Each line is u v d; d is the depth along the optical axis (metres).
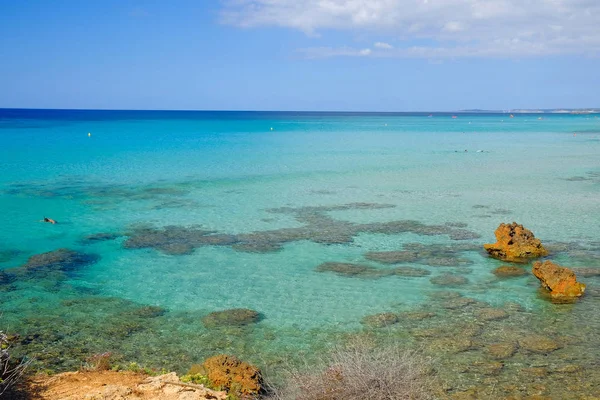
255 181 37.16
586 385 10.37
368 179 38.41
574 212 26.91
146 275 17.30
